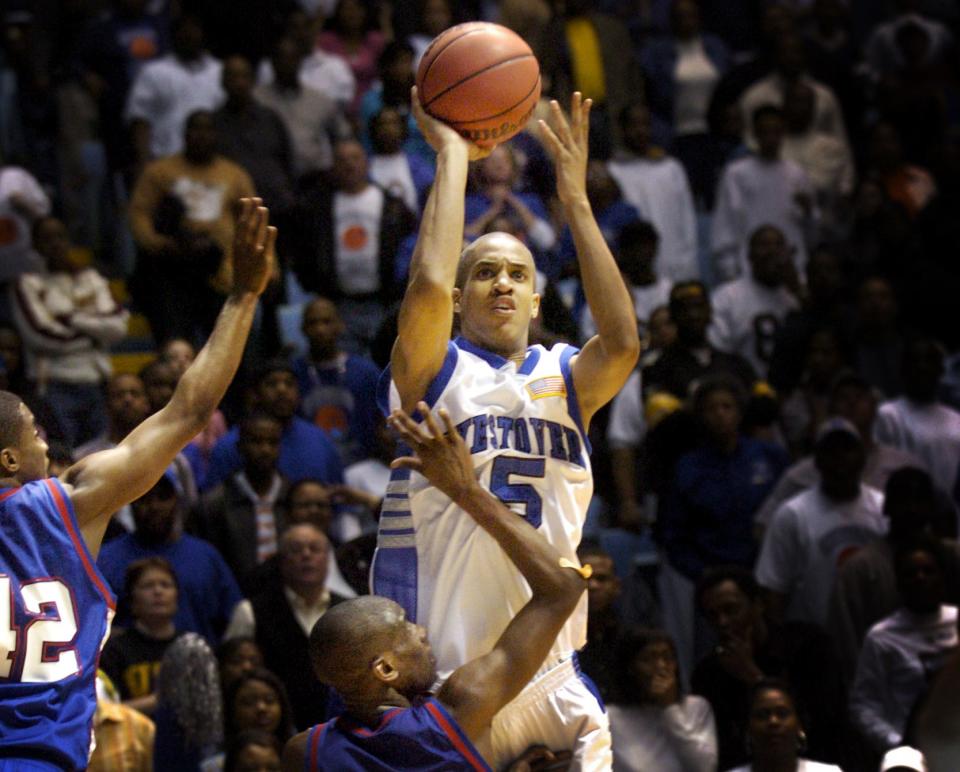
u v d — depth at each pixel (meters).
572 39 19.09
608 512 14.96
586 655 11.23
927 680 11.34
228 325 6.07
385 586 6.31
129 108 18.77
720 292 16.92
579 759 6.31
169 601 10.96
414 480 6.27
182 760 10.02
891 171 19.62
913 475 12.54
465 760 5.79
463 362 6.34
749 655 11.27
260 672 10.34
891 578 12.34
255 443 12.43
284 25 19.94
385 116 16.88
